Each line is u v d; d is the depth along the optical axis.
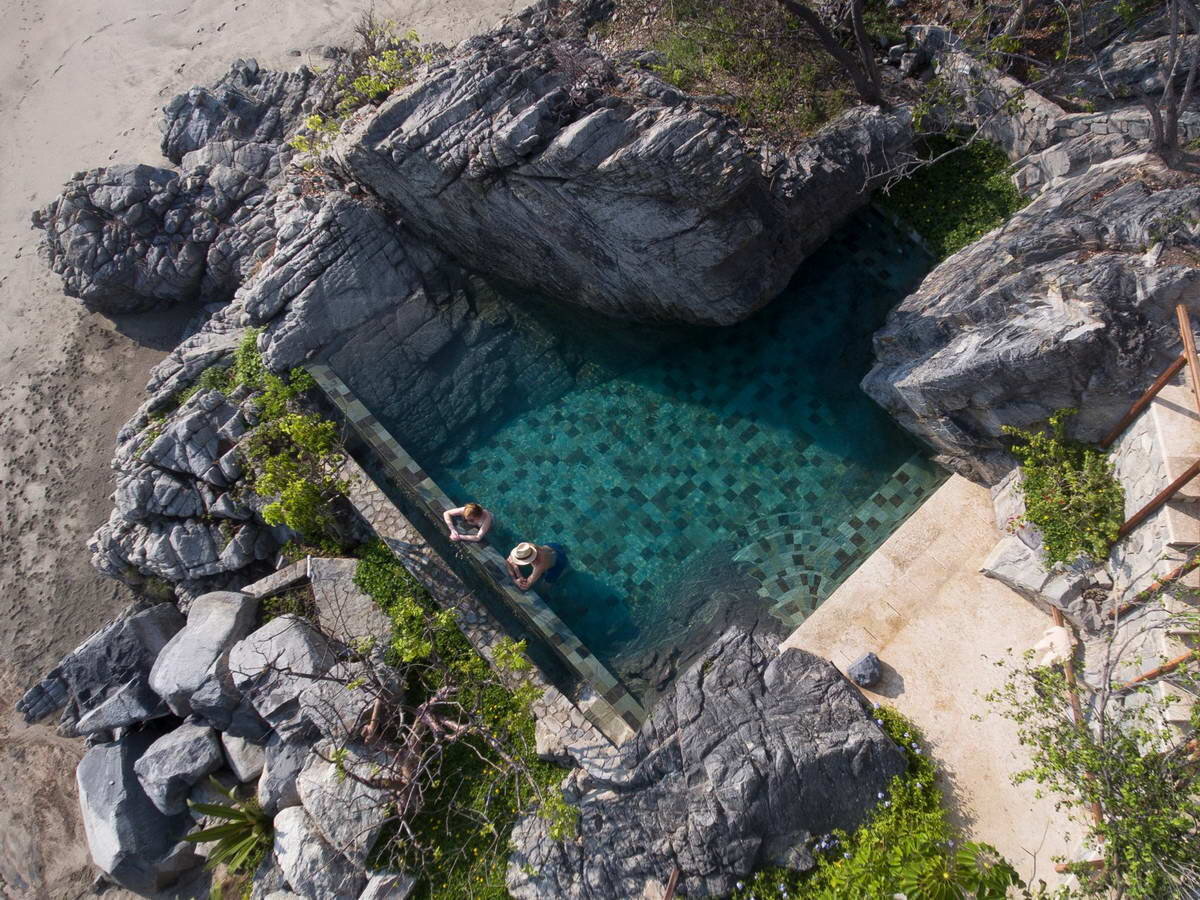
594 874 10.75
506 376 15.64
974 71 15.01
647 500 14.32
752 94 15.60
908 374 13.02
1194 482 10.10
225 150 20.38
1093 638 11.16
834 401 14.62
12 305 21.72
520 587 13.34
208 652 13.47
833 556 13.36
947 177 15.29
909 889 9.09
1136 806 8.41
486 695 12.57
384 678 12.54
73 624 17.80
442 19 24.09
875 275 15.42
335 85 19.88
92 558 16.59
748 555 13.62
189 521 14.90
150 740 14.62
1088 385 11.27
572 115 13.37
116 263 19.47
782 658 11.54
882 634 12.23
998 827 10.60
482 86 13.66
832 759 10.64
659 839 10.72
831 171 14.27
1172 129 11.84
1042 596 11.55
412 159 14.05
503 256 15.70
